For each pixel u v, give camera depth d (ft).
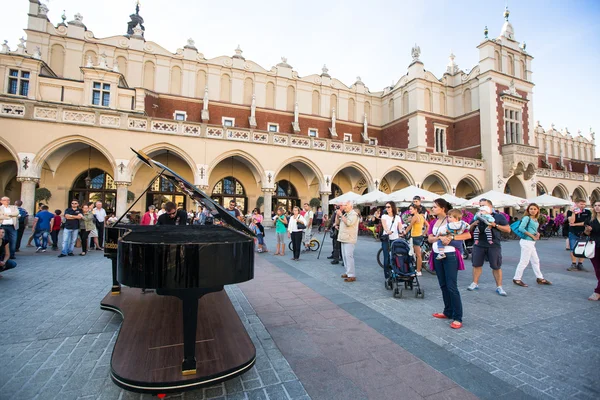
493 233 19.36
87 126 53.36
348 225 22.07
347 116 101.55
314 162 70.79
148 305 14.07
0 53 57.26
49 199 61.82
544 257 36.29
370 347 11.57
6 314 14.43
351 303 16.90
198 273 8.10
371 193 57.67
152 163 15.44
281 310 15.65
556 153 125.90
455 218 14.43
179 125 59.52
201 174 60.34
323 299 17.61
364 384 9.12
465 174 87.15
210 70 83.66
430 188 101.55
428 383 9.23
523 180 92.58
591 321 14.61
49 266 25.62
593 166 133.49
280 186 82.99
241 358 9.04
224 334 10.73
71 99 61.77
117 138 55.11
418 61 95.04
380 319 14.51
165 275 7.95
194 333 8.29
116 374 7.98
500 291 19.16
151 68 78.38
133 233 12.24
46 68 64.18
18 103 50.08
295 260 30.86
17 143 49.62
